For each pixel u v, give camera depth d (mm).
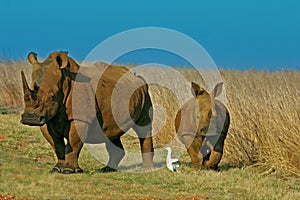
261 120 32312
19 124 40969
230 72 50656
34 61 27094
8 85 52625
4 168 27609
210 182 27297
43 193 23875
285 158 30000
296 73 39812
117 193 24609
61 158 27781
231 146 32969
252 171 30109
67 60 26984
